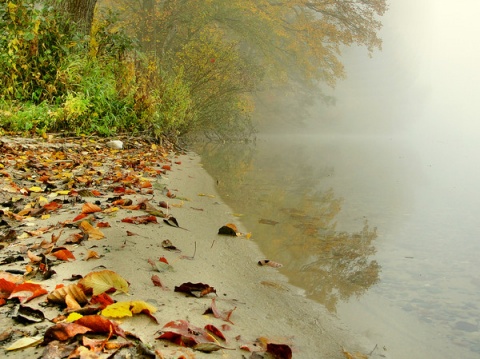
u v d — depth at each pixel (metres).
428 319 2.03
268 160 10.26
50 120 5.98
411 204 5.27
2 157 4.28
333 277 2.53
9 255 2.04
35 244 2.21
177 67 12.72
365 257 2.98
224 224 3.48
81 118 6.55
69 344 1.24
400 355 1.67
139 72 8.48
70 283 1.73
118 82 7.77
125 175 4.62
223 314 1.73
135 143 7.29
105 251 2.21
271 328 1.73
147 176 5.06
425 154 16.53
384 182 7.32
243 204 4.46
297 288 2.30
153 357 1.22
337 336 1.77
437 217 4.50
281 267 2.62
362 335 1.81
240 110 17.02
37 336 1.29
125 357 1.21
